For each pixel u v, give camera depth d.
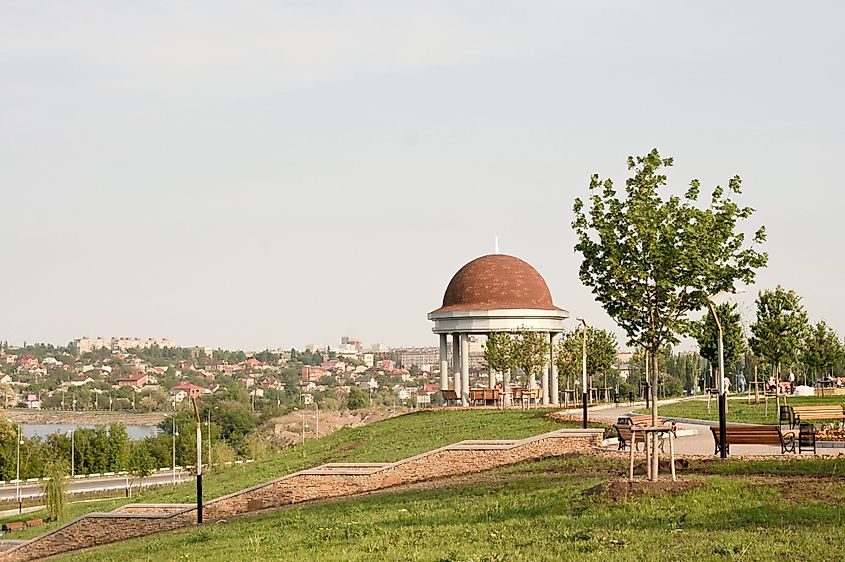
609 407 64.06
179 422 163.75
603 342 73.12
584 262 27.39
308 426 151.25
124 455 120.94
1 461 110.56
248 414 174.50
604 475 29.62
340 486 38.19
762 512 21.77
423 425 56.06
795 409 39.09
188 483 53.56
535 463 36.03
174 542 30.72
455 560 19.52
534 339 68.19
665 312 26.67
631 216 26.19
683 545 19.19
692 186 26.70
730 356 62.69
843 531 19.45
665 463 30.64
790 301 56.38
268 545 24.92
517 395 69.25
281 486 38.47
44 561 33.56
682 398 78.88
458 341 74.38
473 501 27.72
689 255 25.95
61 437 121.69
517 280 72.94
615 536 20.56
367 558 20.73
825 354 70.88
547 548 20.03
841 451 31.41
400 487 36.62
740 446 34.53
